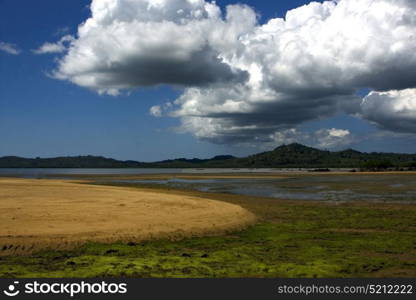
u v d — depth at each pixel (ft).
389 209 92.73
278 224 73.77
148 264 45.68
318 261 47.14
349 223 74.02
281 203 107.24
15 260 47.98
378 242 57.77
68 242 54.65
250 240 60.44
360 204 103.55
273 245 56.59
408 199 115.44
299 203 107.14
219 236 63.31
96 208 81.35
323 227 70.44
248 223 73.15
